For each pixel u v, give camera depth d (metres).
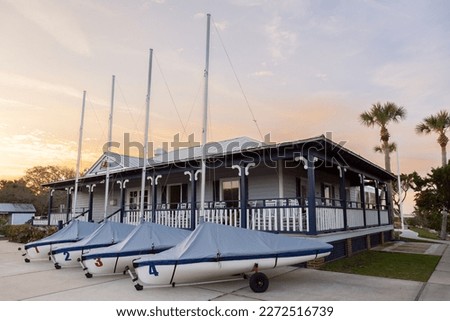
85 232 12.02
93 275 8.61
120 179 17.23
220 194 15.85
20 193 47.00
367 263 10.76
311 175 10.43
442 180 22.03
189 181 17.25
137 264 7.00
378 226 17.69
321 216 10.85
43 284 7.80
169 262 6.77
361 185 15.59
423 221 43.38
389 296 6.53
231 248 7.21
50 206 23.27
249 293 6.80
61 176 53.47
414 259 11.84
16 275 8.93
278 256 7.38
